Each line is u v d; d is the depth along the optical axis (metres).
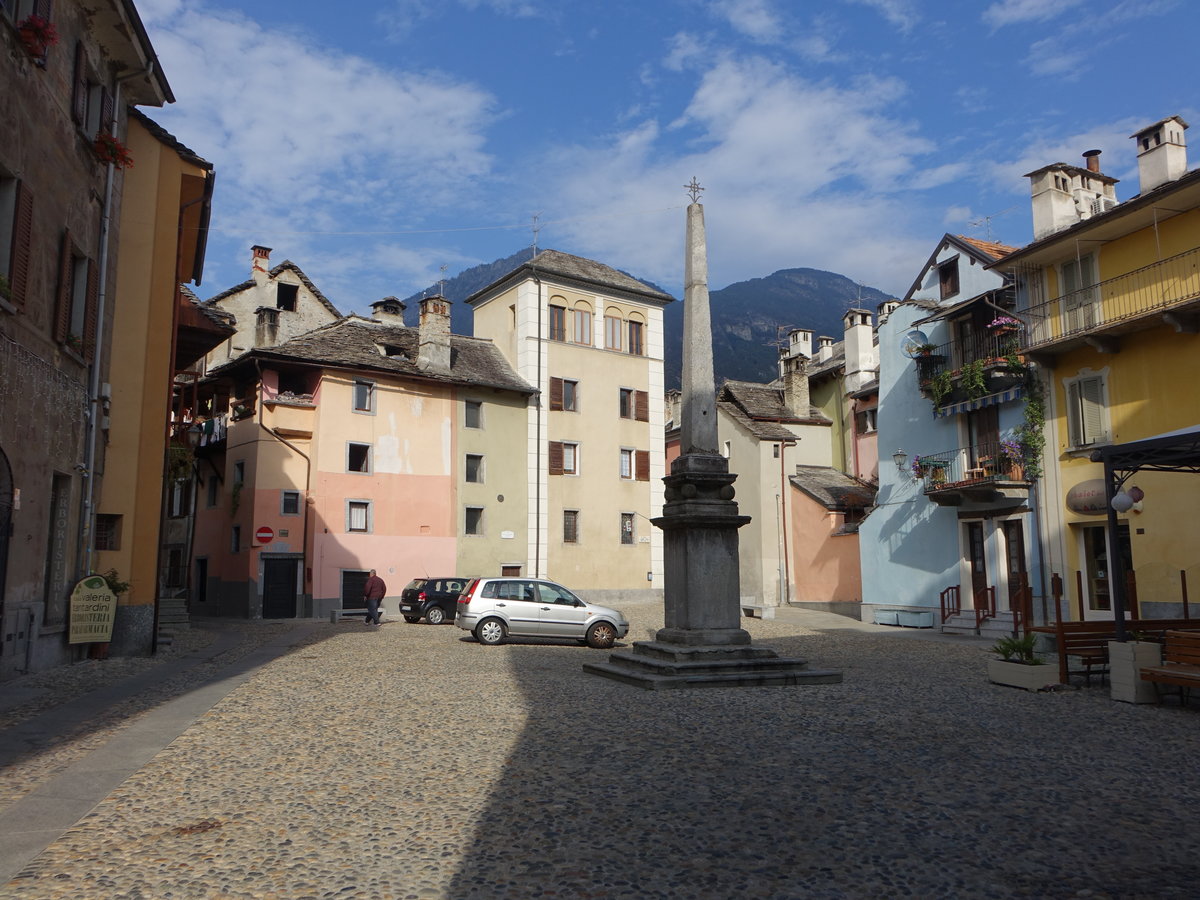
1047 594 22.69
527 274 40.78
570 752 8.50
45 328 13.96
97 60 16.50
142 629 17.84
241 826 6.16
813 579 34.53
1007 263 23.22
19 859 5.46
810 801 6.77
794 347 45.88
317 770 7.79
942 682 13.98
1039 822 6.26
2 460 12.46
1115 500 12.97
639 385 43.94
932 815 6.41
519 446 39.56
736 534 14.66
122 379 18.41
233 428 35.09
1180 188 18.55
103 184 16.84
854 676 14.80
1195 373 19.23
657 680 12.83
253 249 43.94
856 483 37.06
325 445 34.06
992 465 24.33
